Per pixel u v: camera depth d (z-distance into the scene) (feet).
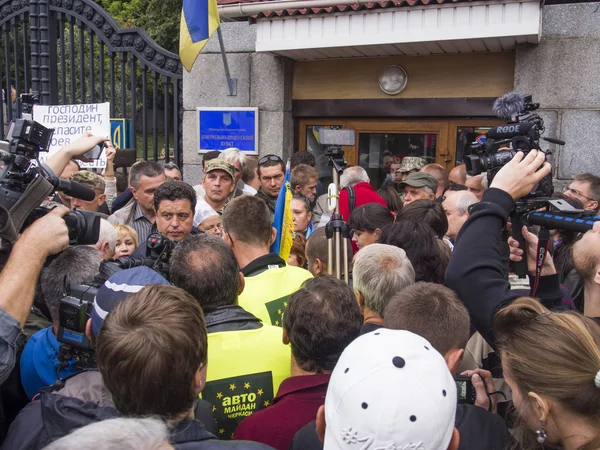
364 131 22.31
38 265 5.82
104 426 3.13
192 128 22.68
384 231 9.80
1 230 5.89
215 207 15.79
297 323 6.59
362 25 18.84
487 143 7.29
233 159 17.62
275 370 7.36
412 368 4.28
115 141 21.76
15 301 5.61
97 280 7.06
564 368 4.61
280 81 21.71
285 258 12.65
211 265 7.43
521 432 5.28
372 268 7.79
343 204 14.94
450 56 20.59
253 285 9.36
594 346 4.68
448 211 13.03
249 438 6.40
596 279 6.85
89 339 6.38
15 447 5.36
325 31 19.34
